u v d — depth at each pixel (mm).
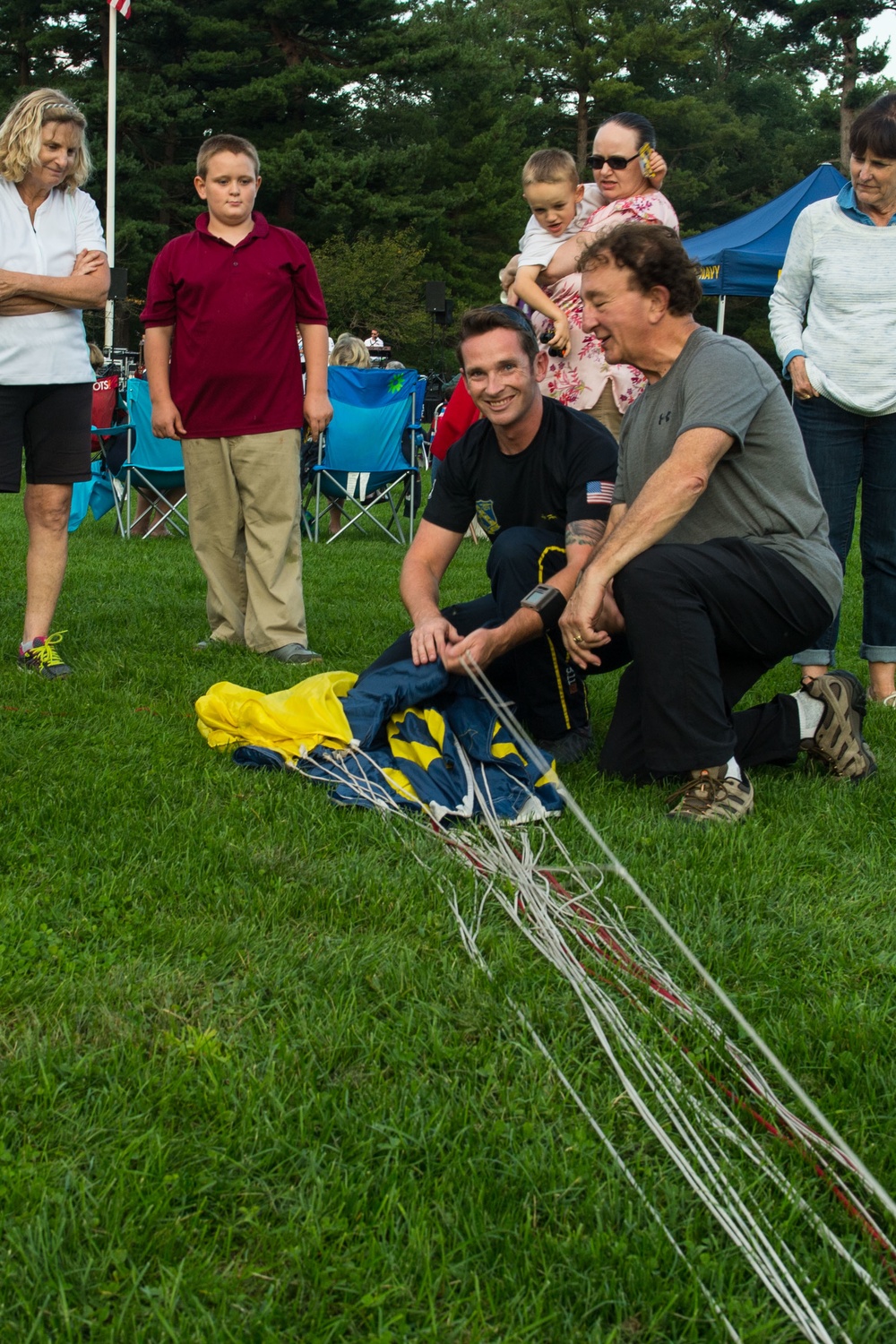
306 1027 1852
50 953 2061
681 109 38875
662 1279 1389
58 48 31500
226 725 3260
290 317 4656
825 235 4215
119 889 2312
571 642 2848
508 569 3244
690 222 43625
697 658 2832
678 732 2852
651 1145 1635
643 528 2789
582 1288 1371
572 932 2199
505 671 3355
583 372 4355
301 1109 1637
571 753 3355
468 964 2088
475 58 36594
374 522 9383
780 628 3012
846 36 35094
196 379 4570
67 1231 1429
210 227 4625
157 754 3199
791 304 4375
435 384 17188
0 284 4004
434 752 2953
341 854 2551
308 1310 1337
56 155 4094
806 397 4238
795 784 3186
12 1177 1500
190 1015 1903
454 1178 1532
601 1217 1481
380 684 3094
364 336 32125
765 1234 1461
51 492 4250
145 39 31484
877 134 4012
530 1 43062
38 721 3535
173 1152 1572
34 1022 1848
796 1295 1375
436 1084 1731
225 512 4727
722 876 2473
